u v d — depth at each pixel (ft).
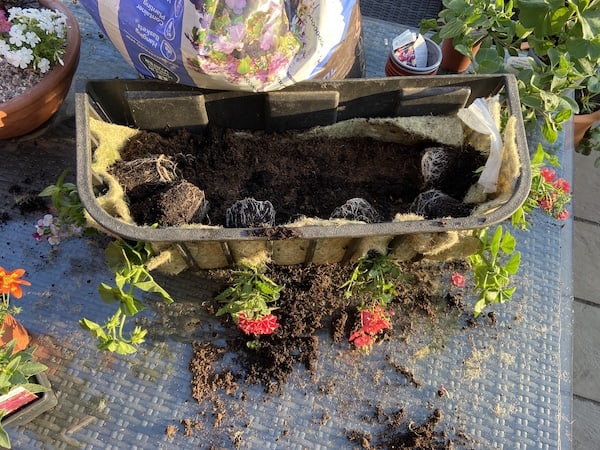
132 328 3.38
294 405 3.21
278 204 3.54
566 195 3.80
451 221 2.70
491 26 3.69
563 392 3.30
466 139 3.45
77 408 3.16
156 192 3.23
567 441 3.19
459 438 3.17
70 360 3.28
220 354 3.32
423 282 3.55
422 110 3.50
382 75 4.36
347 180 3.64
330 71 3.45
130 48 3.02
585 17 3.38
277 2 2.74
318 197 3.58
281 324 3.37
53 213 3.69
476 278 3.18
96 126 3.08
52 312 3.41
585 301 4.80
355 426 3.18
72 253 3.57
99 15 2.91
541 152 3.27
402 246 3.13
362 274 3.44
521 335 3.45
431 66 3.93
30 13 3.54
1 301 3.35
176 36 2.71
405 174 3.67
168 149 3.57
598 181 5.29
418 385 3.29
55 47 3.53
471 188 3.26
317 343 3.35
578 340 4.65
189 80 3.04
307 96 3.33
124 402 3.18
